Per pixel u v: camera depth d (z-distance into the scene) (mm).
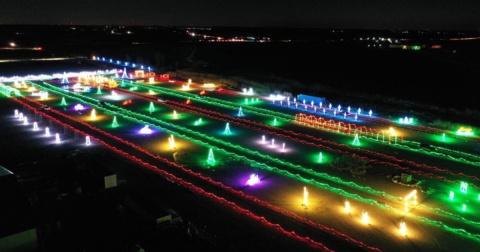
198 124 36469
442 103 47531
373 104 46406
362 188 22062
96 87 56469
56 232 16797
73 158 25484
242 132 34000
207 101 48125
